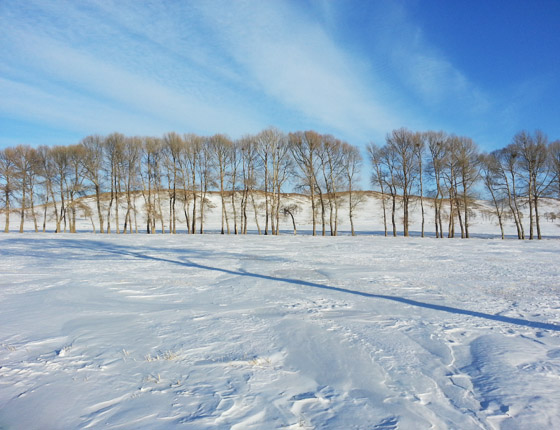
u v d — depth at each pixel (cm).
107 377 420
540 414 346
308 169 3784
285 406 357
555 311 727
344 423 327
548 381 420
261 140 3928
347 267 1348
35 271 1240
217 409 348
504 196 3497
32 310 722
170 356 477
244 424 323
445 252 1909
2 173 3609
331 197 3891
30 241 2531
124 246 2220
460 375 436
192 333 579
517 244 2478
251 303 788
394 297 851
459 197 3603
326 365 461
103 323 633
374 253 1855
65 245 2261
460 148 3566
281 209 5028
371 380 420
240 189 4022
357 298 840
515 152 3416
